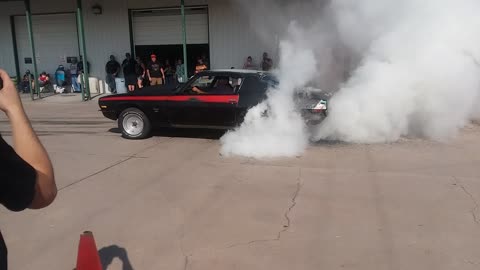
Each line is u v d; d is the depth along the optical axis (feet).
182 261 11.71
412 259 11.68
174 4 54.24
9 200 4.06
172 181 18.95
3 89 4.39
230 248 12.45
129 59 52.75
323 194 16.98
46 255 12.21
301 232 13.50
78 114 40.52
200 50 55.31
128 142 27.35
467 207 15.43
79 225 14.28
